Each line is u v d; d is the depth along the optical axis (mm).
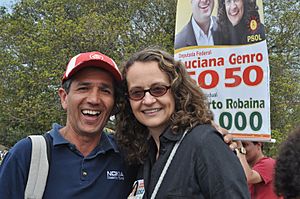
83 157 2654
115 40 19688
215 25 3762
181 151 2359
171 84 2539
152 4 21562
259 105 3578
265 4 21266
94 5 22062
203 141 2297
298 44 21016
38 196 2527
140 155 2705
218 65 3752
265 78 3549
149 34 21281
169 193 2322
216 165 2229
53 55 19969
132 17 21859
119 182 2734
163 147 2441
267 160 4020
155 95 2553
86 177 2625
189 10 3910
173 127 2424
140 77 2576
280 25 21094
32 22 23172
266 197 3877
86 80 2689
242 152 3682
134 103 2611
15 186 2516
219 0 3740
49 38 20047
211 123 2488
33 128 21344
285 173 1736
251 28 3598
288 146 1754
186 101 2508
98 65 2680
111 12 21594
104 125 2770
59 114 19594
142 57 2596
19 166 2527
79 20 20328
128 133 2770
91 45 19547
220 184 2201
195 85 2580
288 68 21141
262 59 3559
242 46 3645
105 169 2707
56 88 19891
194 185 2281
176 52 3986
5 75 21500
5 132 27312
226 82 3715
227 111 3715
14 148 2584
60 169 2596
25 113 20016
